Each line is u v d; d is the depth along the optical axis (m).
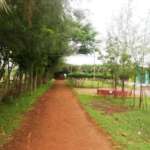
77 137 10.51
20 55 17.80
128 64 21.89
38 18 11.66
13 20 10.98
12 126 11.95
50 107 18.91
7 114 14.52
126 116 16.47
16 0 9.81
